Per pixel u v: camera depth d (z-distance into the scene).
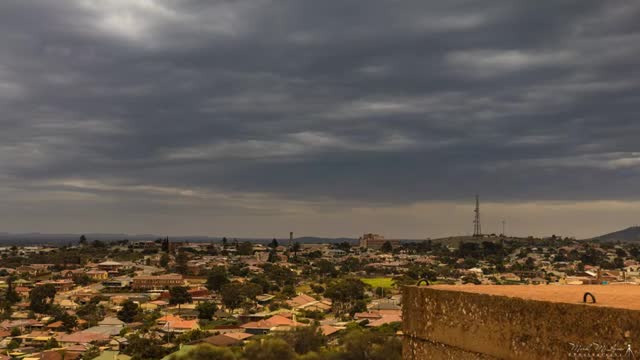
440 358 6.37
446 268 187.38
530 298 5.45
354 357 38.59
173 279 177.38
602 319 4.80
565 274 163.88
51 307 136.00
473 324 5.97
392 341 38.66
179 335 93.75
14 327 113.94
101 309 133.12
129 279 184.00
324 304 128.75
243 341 80.00
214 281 160.25
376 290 140.62
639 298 5.27
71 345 97.56
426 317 6.60
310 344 59.53
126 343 92.88
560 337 5.09
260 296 140.25
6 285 174.38
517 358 5.48
